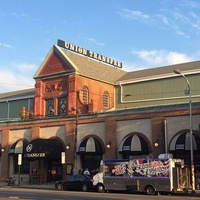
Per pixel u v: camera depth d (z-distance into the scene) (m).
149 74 46.75
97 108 45.22
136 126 36.03
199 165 32.53
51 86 45.56
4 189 33.84
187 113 32.91
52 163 42.72
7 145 47.03
